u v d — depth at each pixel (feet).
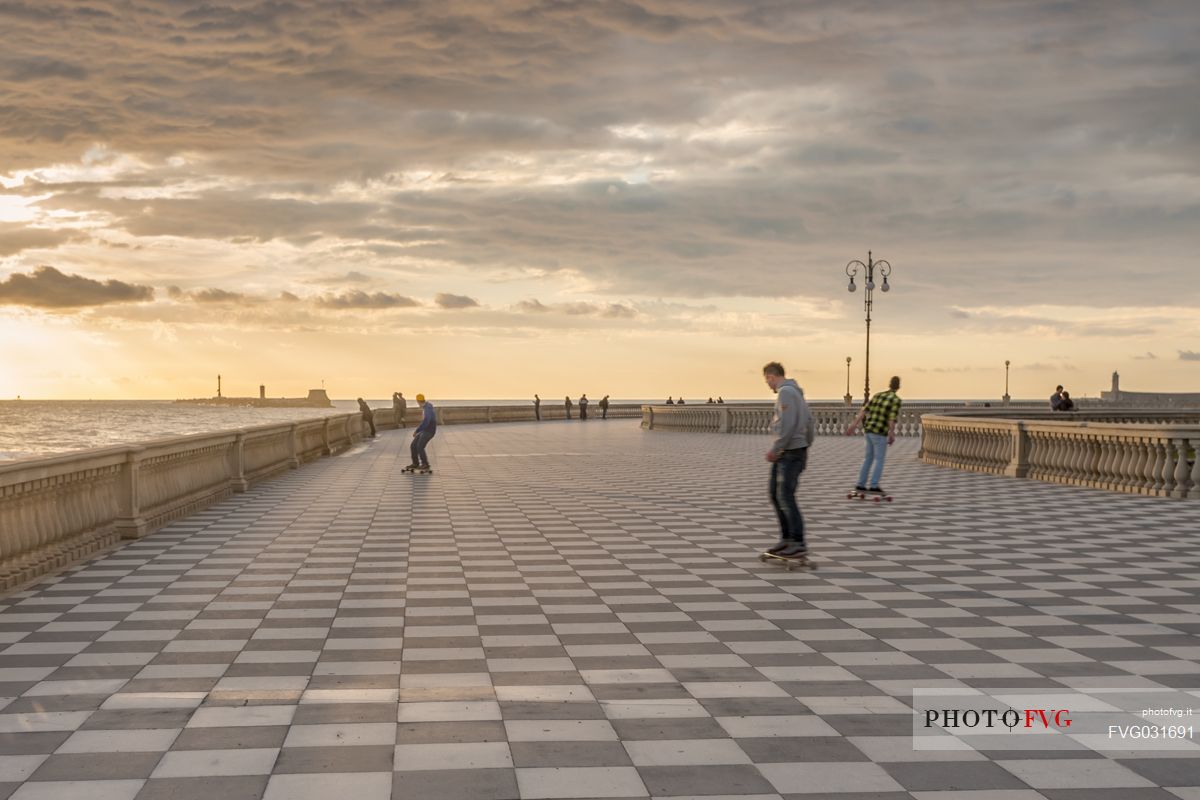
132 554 37.50
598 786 14.94
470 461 89.86
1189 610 27.50
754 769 15.64
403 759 15.98
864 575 33.04
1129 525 45.21
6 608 27.84
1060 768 15.74
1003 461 72.54
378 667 21.58
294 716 18.12
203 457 55.21
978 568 34.35
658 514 50.39
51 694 19.53
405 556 37.09
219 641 23.98
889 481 67.62
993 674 21.09
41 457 33.35
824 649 23.18
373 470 80.33
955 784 15.08
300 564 35.27
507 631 25.02
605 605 28.22
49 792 14.64
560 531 44.06
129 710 18.47
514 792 14.71
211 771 15.44
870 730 17.47
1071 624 25.81
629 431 155.84
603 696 19.42
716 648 23.27
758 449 107.14
